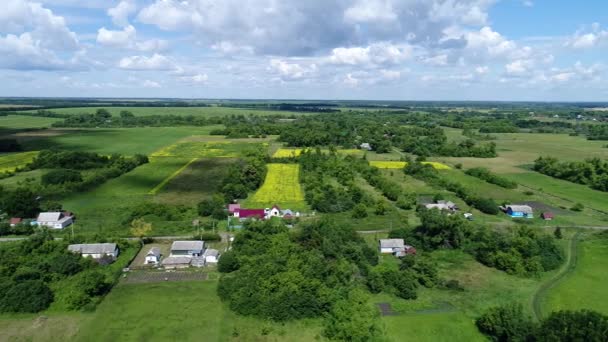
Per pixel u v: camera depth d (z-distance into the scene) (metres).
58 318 52.31
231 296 56.31
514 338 47.31
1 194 99.06
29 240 71.44
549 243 73.38
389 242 75.62
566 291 61.72
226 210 94.12
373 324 50.03
